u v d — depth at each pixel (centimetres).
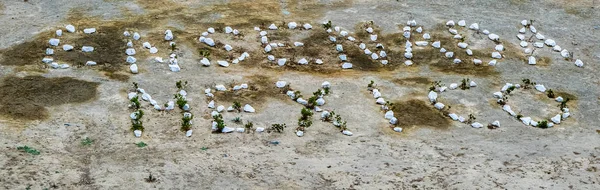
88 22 2466
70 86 1950
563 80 2247
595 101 2095
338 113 1919
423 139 1783
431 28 2608
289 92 2019
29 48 2211
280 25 2580
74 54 2205
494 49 2469
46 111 1773
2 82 1938
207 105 1911
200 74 2138
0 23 2416
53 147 1571
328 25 2569
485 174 1563
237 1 2811
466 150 1719
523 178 1543
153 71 2127
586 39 2588
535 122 1914
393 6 2828
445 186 1492
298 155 1639
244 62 2280
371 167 1587
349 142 1738
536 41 2555
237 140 1708
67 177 1412
